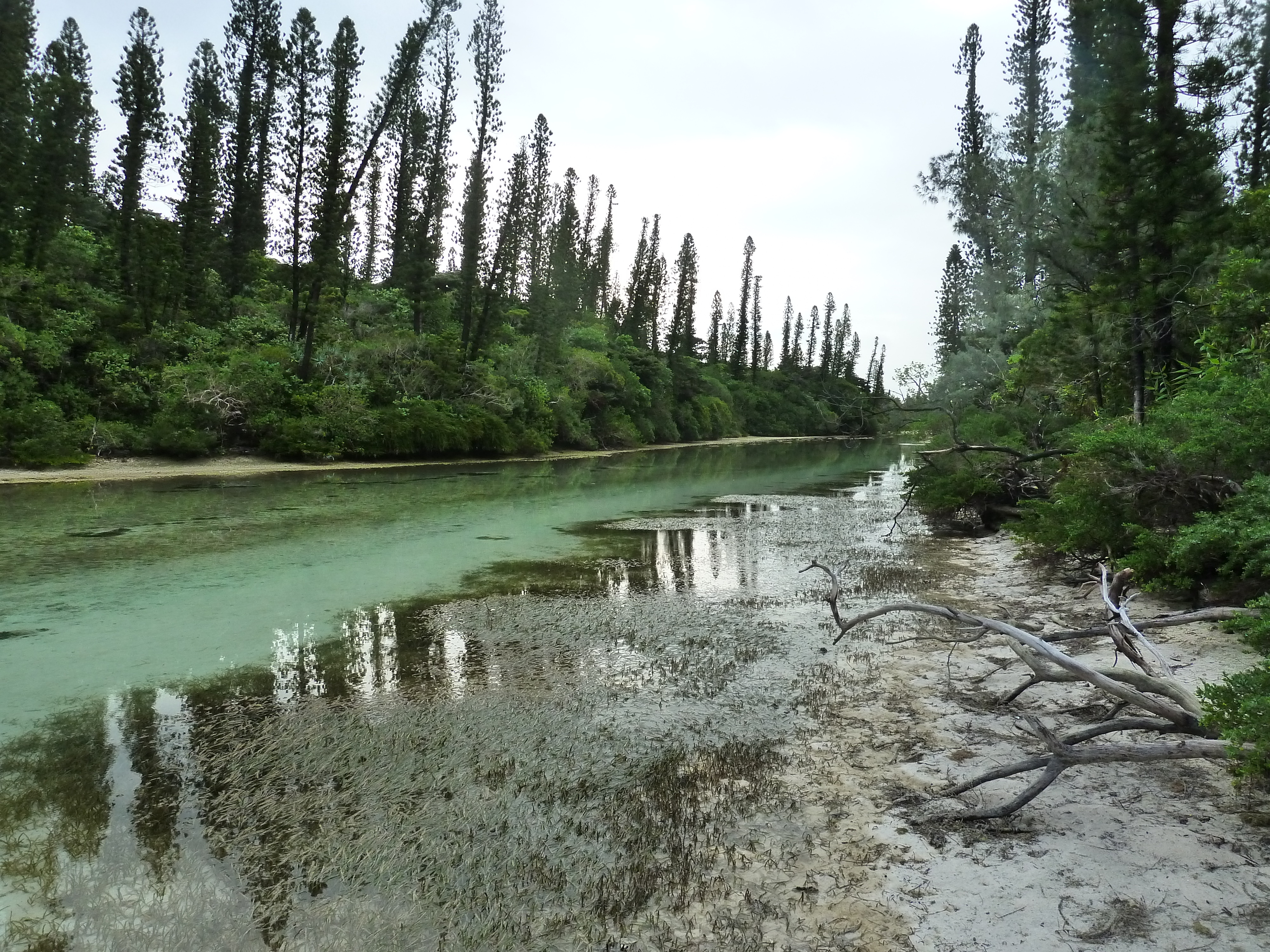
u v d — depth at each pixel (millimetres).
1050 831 3236
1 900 2947
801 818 3523
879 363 95125
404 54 32781
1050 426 15734
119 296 25312
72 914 2850
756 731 4633
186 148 26750
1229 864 2869
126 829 3490
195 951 2635
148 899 2949
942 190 18375
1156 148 10992
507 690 5426
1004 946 2529
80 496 15680
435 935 2719
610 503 17875
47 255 25031
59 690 5438
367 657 6219
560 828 3463
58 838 3418
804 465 34219
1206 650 5492
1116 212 11570
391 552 11008
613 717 4887
